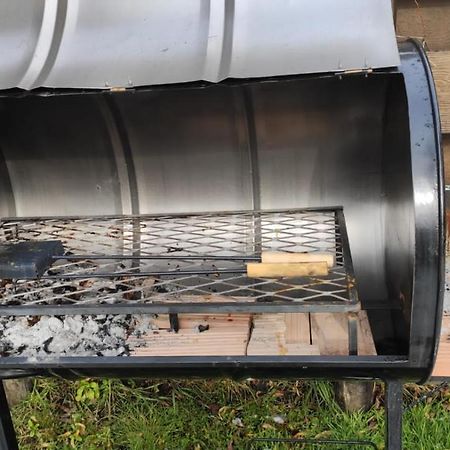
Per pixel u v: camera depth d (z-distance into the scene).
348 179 1.56
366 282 1.53
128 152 1.59
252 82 1.14
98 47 1.26
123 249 1.55
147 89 1.18
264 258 1.28
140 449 1.60
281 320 1.36
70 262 1.51
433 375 1.21
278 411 1.68
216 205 1.64
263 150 1.55
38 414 1.70
